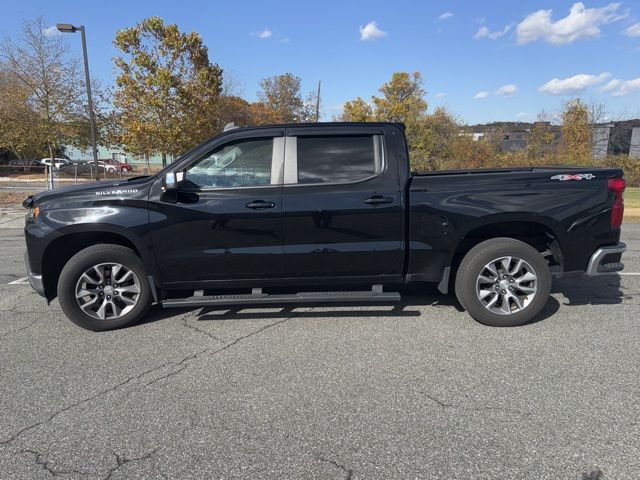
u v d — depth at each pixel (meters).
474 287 4.41
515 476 2.41
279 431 2.84
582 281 5.98
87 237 4.52
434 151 39.00
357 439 2.74
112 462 2.58
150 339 4.29
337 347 4.05
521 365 3.65
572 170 4.53
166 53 20.66
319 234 4.34
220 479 2.43
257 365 3.73
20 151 36.56
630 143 32.16
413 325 4.53
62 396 3.29
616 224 4.44
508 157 27.03
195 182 4.38
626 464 2.48
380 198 4.31
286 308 5.07
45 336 4.40
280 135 4.41
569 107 26.44
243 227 4.31
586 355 3.82
